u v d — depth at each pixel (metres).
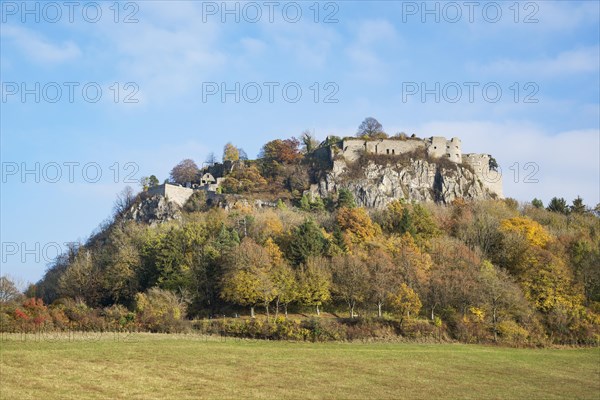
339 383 83.62
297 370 88.94
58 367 80.12
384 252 152.75
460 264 149.88
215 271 149.50
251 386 78.94
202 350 97.19
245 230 173.38
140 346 96.94
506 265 164.12
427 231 182.25
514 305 134.12
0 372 75.69
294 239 156.00
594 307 142.88
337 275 139.00
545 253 153.88
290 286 135.50
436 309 137.12
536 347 125.06
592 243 172.00
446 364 100.12
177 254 156.75
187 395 72.44
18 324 110.00
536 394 85.38
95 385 73.25
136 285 157.50
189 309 143.38
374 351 105.69
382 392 80.75
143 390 72.94
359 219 177.75
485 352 112.50
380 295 131.00
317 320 123.88
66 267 191.38
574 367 105.06
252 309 134.00
